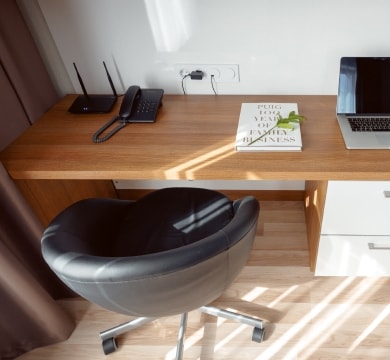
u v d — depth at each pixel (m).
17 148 1.21
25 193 1.25
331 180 1.06
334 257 1.37
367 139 1.10
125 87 1.55
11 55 1.27
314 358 1.27
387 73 1.17
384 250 1.30
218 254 0.71
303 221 1.79
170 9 1.29
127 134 1.25
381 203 1.13
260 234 1.74
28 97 1.36
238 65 1.40
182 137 1.21
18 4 1.34
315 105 1.35
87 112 1.38
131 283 0.68
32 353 1.40
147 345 1.37
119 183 1.93
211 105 1.41
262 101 1.42
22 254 1.35
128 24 1.36
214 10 1.28
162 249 1.12
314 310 1.41
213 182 1.88
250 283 1.53
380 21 1.22
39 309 1.27
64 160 1.14
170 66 1.45
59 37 1.42
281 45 1.33
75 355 1.37
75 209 1.12
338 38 1.28
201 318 1.43
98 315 1.50
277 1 1.23
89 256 0.72
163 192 1.30
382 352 1.27
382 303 1.41
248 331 1.37
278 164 1.05
